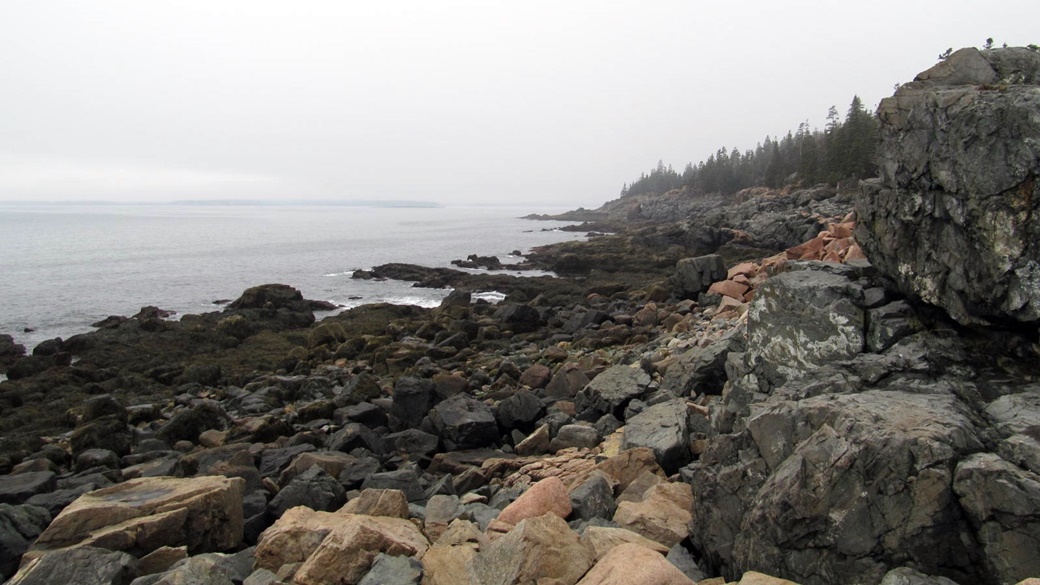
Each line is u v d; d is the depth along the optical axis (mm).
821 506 5301
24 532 9094
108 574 6695
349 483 11688
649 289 37094
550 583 5535
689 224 70250
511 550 5781
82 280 54531
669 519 7461
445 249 89000
